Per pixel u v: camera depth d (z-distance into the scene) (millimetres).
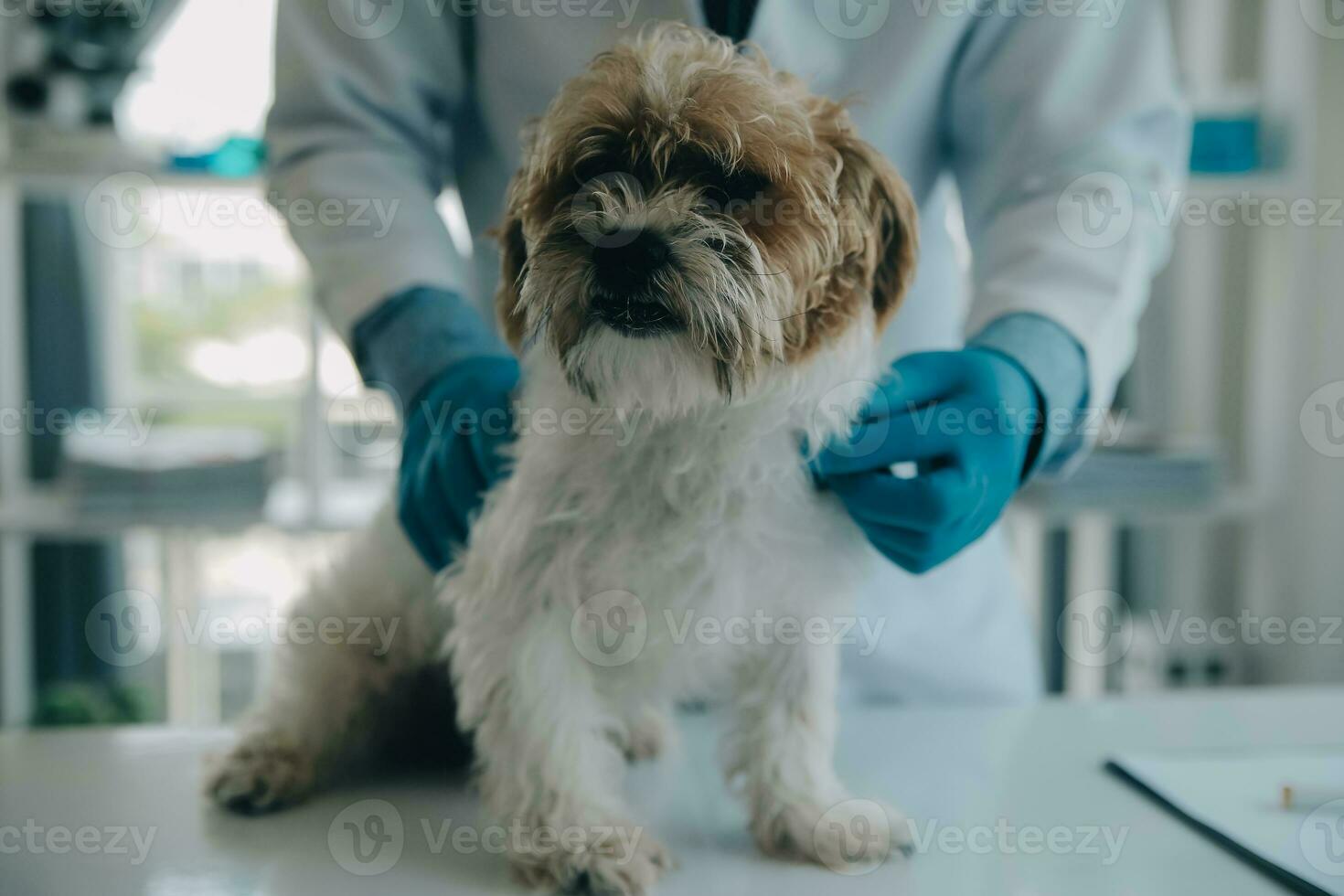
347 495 3043
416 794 1187
